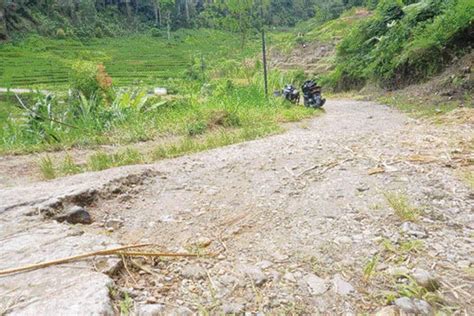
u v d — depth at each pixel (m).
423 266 1.42
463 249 1.53
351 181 2.43
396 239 1.63
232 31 11.89
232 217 2.00
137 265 1.48
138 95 7.34
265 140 4.16
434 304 1.21
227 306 1.23
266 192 2.35
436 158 2.80
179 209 2.13
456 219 1.79
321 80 16.91
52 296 1.15
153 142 4.64
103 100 7.77
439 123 4.70
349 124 5.73
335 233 1.73
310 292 1.31
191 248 1.65
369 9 28.48
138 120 6.07
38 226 1.76
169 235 1.80
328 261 1.50
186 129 5.14
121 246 1.55
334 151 3.32
